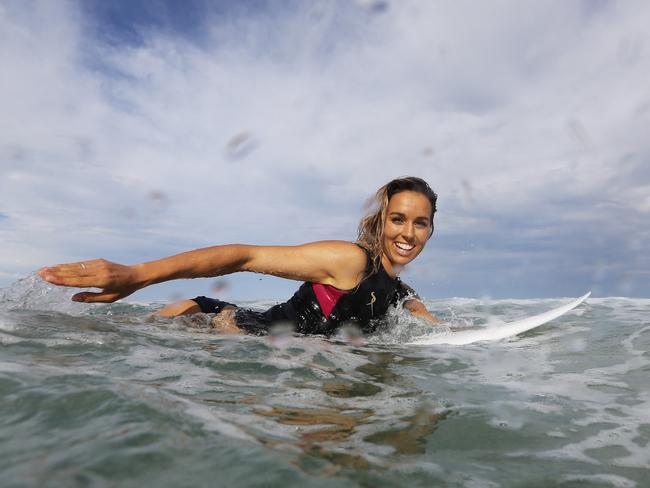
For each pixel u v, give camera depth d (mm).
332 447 479
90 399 506
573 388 777
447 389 745
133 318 1146
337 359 889
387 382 763
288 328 1212
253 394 630
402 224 1172
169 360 748
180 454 410
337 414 589
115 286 937
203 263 1021
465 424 594
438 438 546
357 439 514
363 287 1155
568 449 539
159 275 977
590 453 530
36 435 427
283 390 667
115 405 496
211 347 873
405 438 536
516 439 561
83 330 864
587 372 884
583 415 648
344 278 1144
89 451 402
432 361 940
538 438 567
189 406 527
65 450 403
